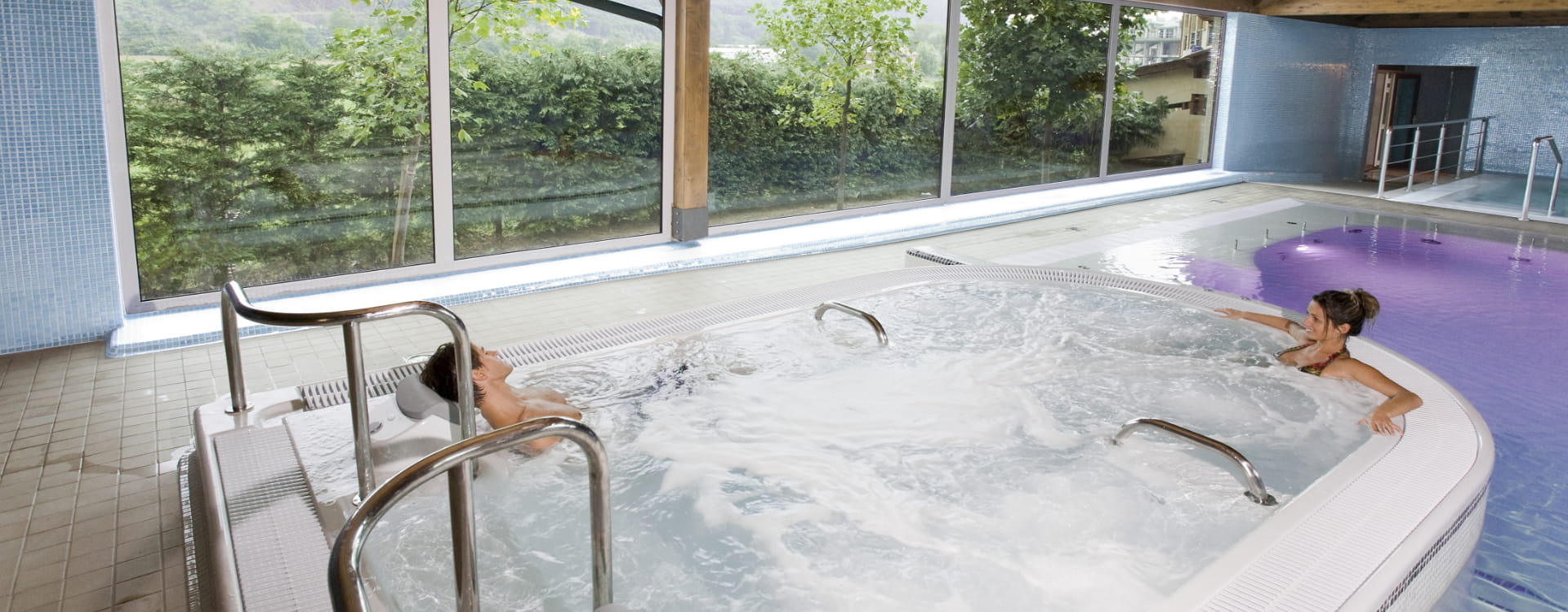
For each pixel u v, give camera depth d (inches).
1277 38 431.5
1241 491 107.9
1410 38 463.5
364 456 96.0
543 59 228.7
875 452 120.6
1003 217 316.8
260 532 90.0
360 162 206.4
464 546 62.2
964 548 99.3
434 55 210.4
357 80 201.8
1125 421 128.4
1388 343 189.2
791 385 140.1
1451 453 108.3
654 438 123.0
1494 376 169.6
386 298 200.4
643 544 99.7
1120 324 166.6
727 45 267.3
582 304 205.9
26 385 153.3
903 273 190.9
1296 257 268.5
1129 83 387.2
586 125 240.7
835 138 299.3
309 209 202.2
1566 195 382.6
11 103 160.6
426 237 220.2
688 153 256.4
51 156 166.1
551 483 110.5
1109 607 88.4
